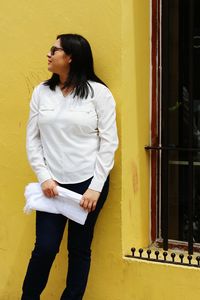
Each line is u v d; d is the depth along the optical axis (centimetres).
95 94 356
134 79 396
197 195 420
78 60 358
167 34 399
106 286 395
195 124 418
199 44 411
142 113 407
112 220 389
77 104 355
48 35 401
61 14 395
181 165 423
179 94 420
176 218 427
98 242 394
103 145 354
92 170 355
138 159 404
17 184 419
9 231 425
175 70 419
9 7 410
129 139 391
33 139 369
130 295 389
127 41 384
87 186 354
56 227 358
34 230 417
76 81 358
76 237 364
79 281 368
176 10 416
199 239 420
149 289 384
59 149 355
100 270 396
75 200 350
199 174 418
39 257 353
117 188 385
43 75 405
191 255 390
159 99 418
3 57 415
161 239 424
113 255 391
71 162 353
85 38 386
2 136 421
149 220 423
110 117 357
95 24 384
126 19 382
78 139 354
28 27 406
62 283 411
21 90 413
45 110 359
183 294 375
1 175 423
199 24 409
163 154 401
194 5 409
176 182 425
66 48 356
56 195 353
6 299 429
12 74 414
